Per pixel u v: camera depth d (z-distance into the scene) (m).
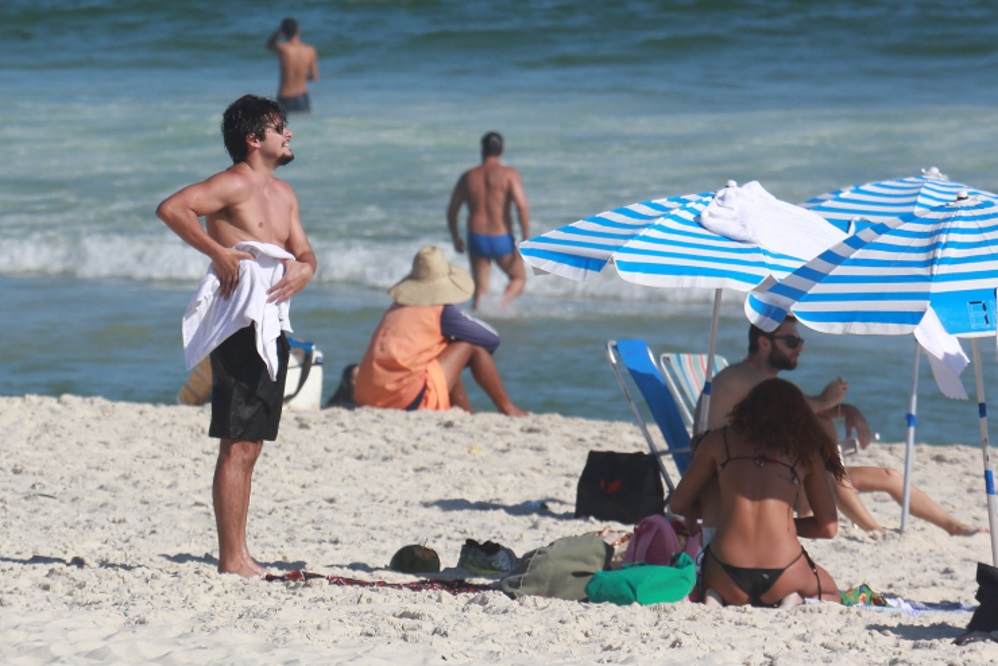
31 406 36.59
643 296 58.97
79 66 126.06
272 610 18.48
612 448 35.47
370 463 32.44
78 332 51.75
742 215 23.47
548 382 46.25
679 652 16.80
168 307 56.19
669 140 85.88
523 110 98.19
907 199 28.45
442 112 97.81
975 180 73.25
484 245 55.44
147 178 80.06
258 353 20.06
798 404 20.52
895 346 50.38
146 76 120.81
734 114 94.88
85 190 77.19
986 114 91.31
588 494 27.97
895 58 114.88
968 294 19.12
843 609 19.62
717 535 20.39
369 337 51.72
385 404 38.62
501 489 30.66
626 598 19.72
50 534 24.58
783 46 119.69
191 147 88.00
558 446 35.28
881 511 30.66
